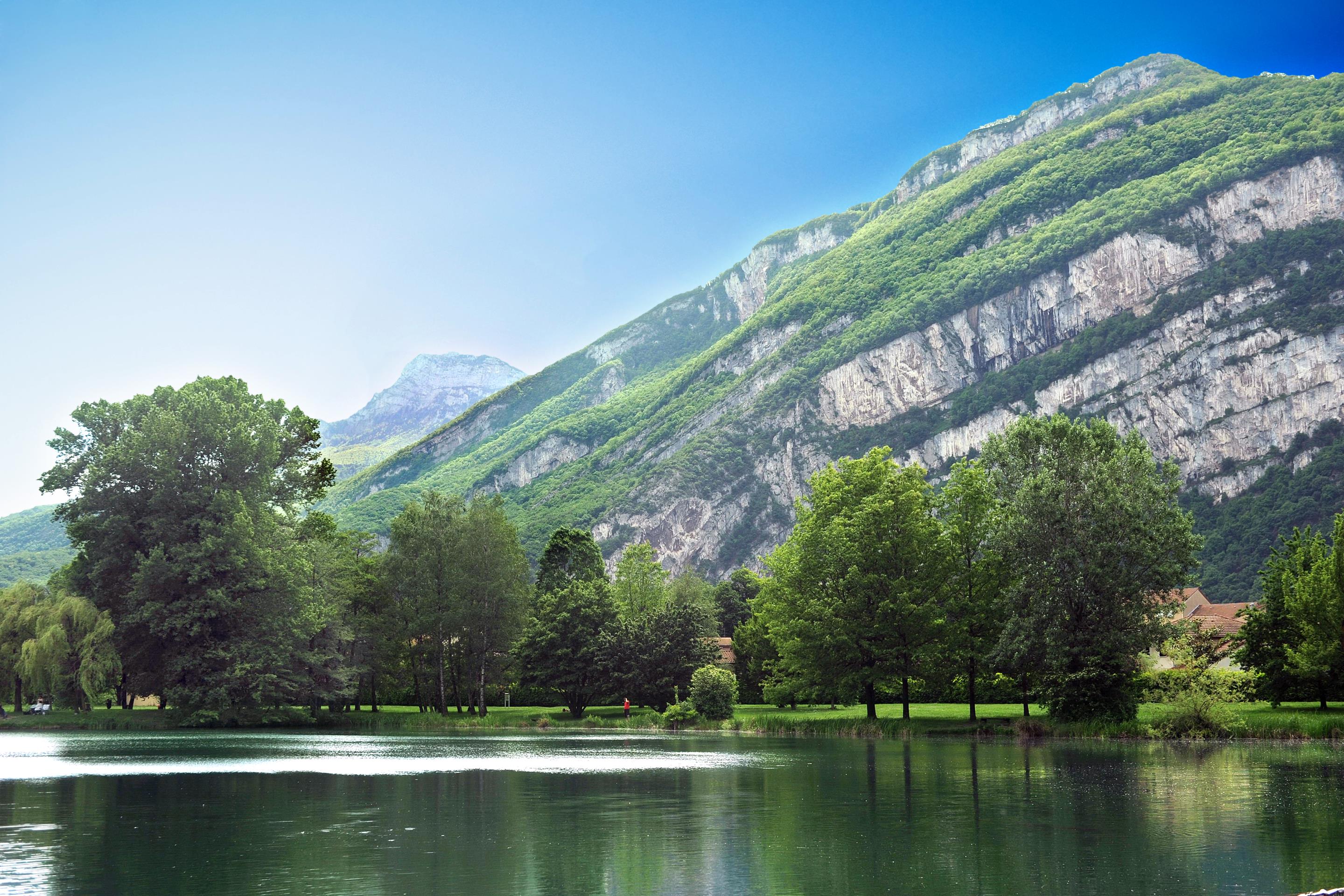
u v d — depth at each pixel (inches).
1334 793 1130.7
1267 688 2655.0
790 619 2994.6
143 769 1599.4
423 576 3796.8
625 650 3754.9
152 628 3006.9
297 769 1582.2
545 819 961.5
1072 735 2308.1
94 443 3314.5
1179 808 1005.8
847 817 964.0
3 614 3061.0
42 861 730.2
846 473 3031.5
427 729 3405.5
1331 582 2407.7
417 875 681.0
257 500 3265.3
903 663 2640.3
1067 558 2337.6
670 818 964.0
